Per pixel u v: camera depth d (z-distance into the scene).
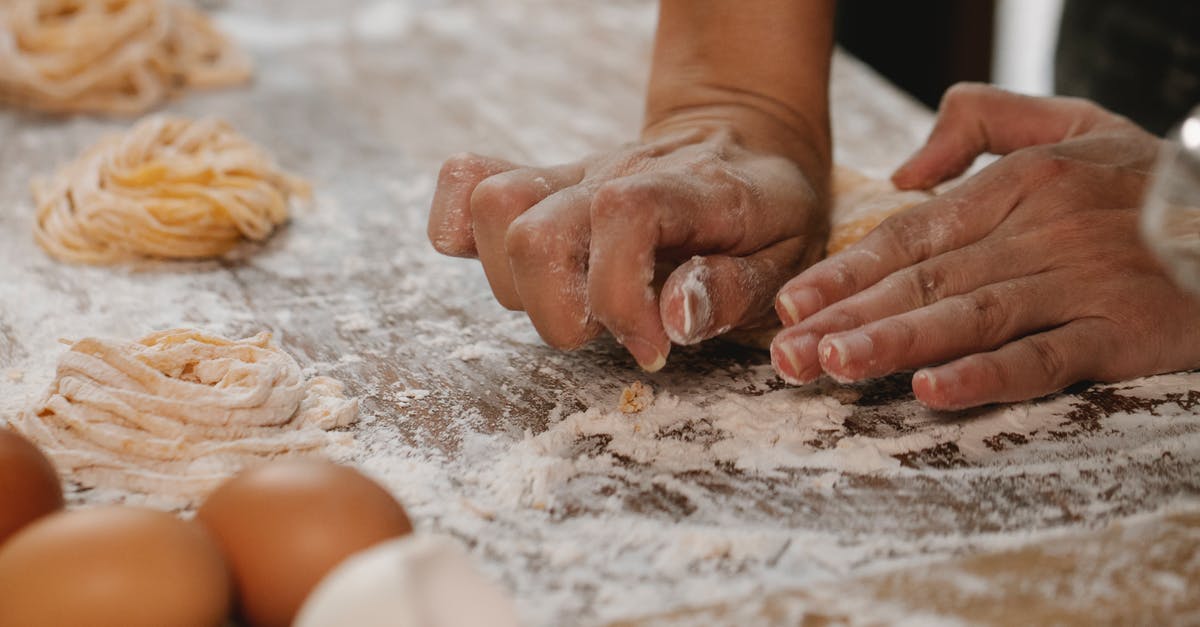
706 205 0.92
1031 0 3.19
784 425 0.94
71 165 1.44
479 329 1.14
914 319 0.91
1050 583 0.71
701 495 0.85
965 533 0.80
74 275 1.25
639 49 2.17
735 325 0.96
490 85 1.96
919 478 0.87
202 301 1.20
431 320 1.16
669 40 1.23
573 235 0.90
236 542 0.66
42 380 1.01
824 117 1.23
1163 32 1.84
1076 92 2.05
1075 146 1.09
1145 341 0.97
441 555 0.55
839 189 1.25
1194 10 1.80
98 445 0.87
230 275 1.27
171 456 0.86
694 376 1.03
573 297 0.90
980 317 0.93
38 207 1.37
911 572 0.73
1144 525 0.77
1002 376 0.90
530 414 0.97
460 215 1.00
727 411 0.97
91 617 0.59
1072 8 2.04
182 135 1.43
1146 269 0.99
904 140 1.67
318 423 0.94
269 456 0.88
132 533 0.62
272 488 0.67
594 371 1.04
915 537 0.79
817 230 1.11
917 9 3.28
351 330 1.14
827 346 0.88
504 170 1.02
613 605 0.72
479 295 1.22
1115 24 1.93
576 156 1.64
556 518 0.82
